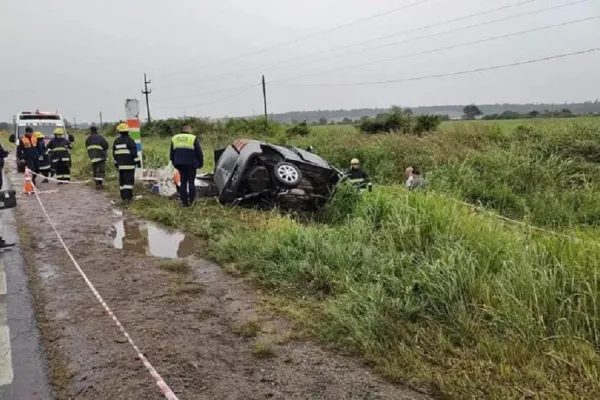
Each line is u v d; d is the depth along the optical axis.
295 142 20.67
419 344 3.85
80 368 3.63
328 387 3.37
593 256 4.51
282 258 5.82
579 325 3.83
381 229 6.39
